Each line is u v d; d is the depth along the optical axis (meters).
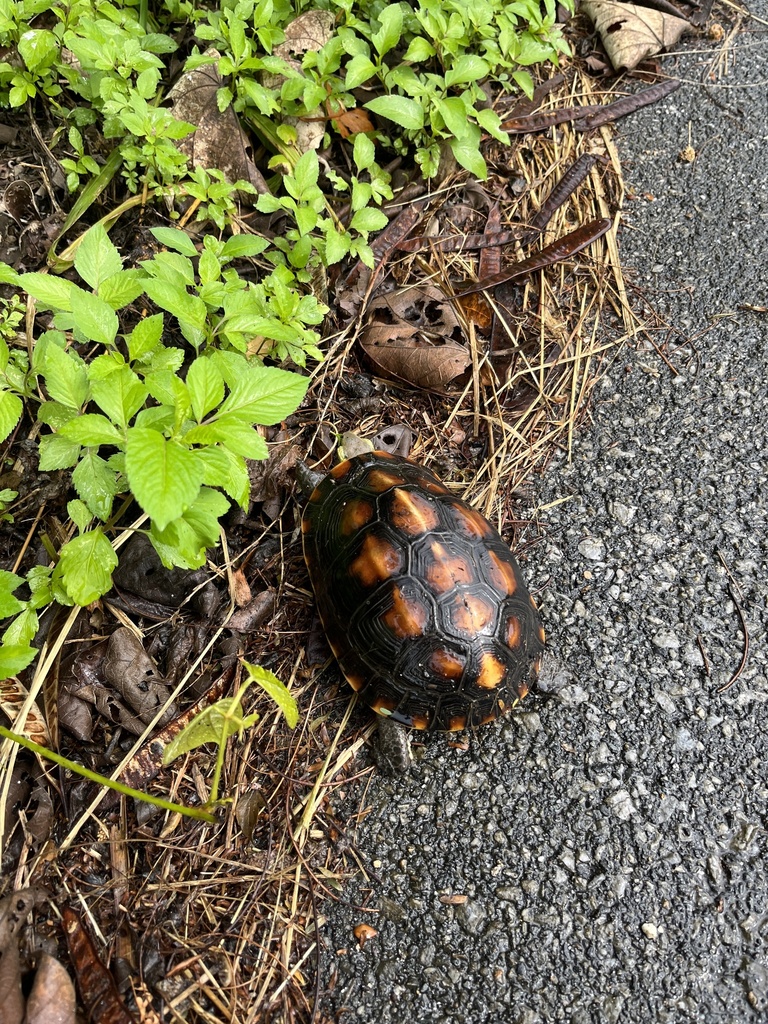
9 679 0.46
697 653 0.53
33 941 0.42
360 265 0.65
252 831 0.46
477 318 0.66
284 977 0.43
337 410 0.61
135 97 0.53
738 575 0.56
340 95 0.62
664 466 0.61
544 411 0.64
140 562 0.51
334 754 0.50
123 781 0.46
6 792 0.43
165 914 0.44
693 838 0.47
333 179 0.60
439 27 0.61
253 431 0.40
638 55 0.79
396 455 0.57
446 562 0.48
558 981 0.43
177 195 0.58
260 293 0.53
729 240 0.71
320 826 0.47
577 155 0.75
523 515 0.59
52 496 0.51
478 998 0.43
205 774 0.48
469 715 0.47
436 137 0.66
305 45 0.63
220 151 0.60
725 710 0.51
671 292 0.69
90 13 0.55
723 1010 0.42
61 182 0.58
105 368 0.41
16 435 0.51
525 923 0.45
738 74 0.81
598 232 0.70
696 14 0.85
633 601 0.55
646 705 0.51
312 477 0.56
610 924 0.45
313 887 0.46
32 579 0.45
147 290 0.43
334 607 0.50
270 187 0.63
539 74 0.79
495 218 0.71
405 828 0.48
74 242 0.56
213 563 0.53
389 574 0.48
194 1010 0.41
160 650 0.51
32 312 0.52
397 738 0.48
